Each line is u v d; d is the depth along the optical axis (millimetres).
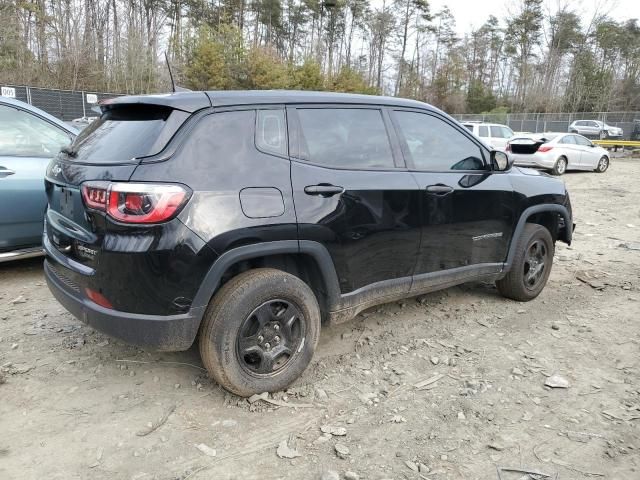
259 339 3031
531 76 61875
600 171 18984
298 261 3305
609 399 3242
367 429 2871
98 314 2822
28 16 35000
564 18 58219
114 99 3180
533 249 4773
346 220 3268
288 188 3045
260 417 2949
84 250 2869
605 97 54562
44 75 34938
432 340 3992
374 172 3482
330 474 2490
